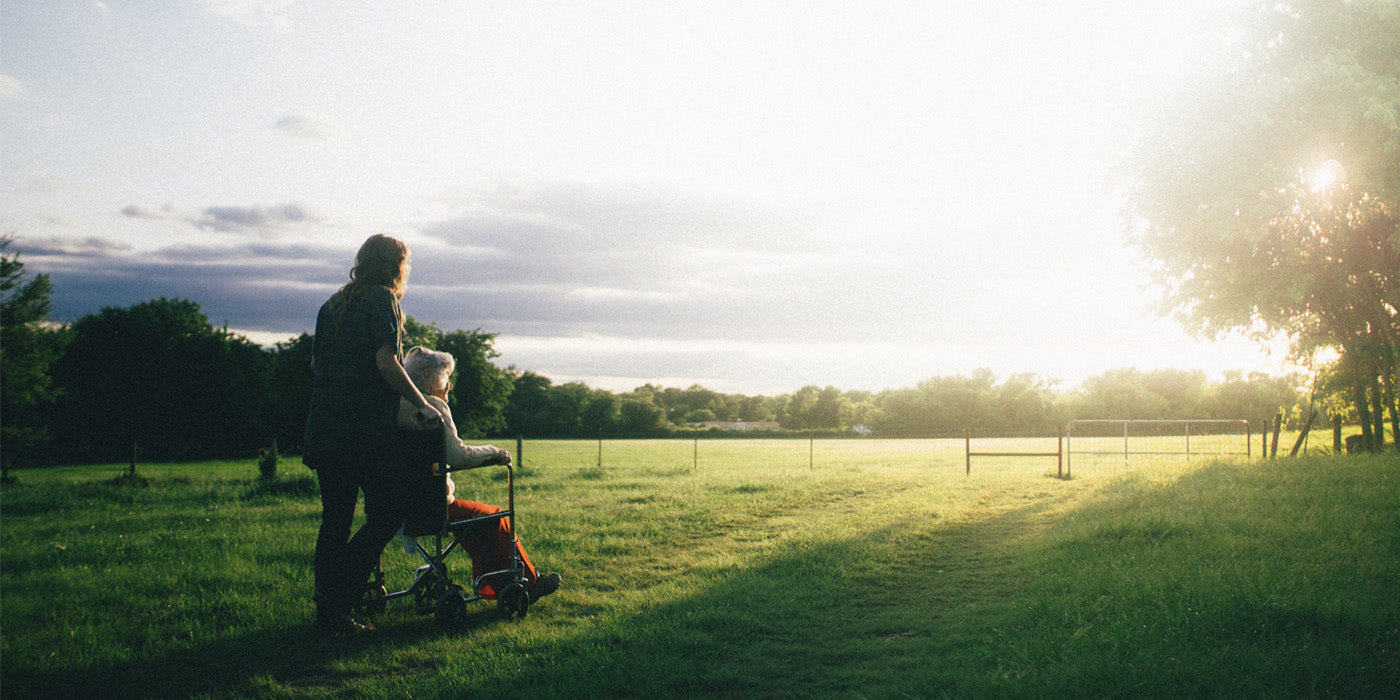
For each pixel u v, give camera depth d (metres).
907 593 5.86
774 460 33.09
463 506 5.14
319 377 4.52
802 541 7.95
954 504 11.16
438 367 5.16
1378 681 3.47
